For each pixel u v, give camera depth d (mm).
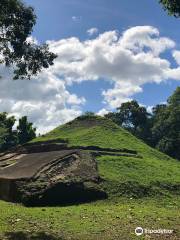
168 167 38438
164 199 29734
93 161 33906
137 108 89188
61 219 20625
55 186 27797
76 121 53438
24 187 28281
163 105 87812
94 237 16391
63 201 27703
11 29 19766
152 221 20828
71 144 43188
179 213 24625
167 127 70188
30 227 18094
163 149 66938
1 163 39844
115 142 44812
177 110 69062
